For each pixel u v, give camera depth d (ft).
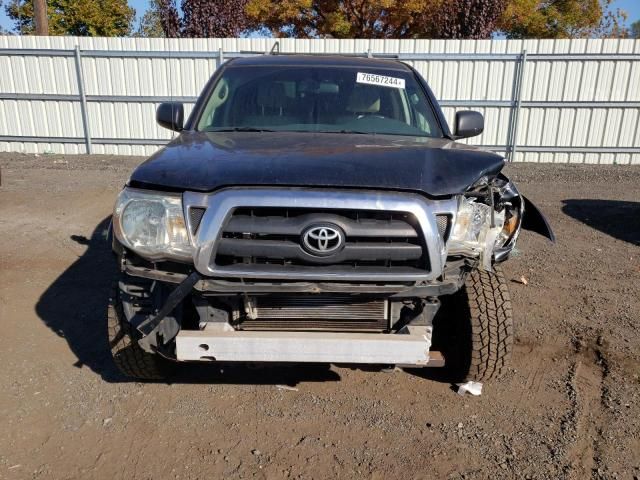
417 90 14.05
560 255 21.47
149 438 10.03
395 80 14.08
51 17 85.97
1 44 46.70
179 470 9.22
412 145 11.02
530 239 23.80
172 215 8.87
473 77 45.68
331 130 12.59
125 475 9.09
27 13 95.50
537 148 46.80
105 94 47.42
